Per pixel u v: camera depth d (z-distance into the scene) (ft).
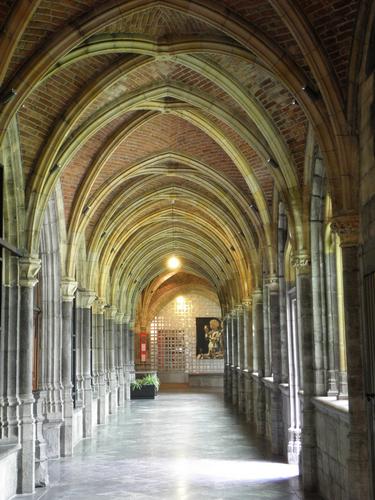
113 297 95.25
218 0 34.65
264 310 64.64
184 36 39.99
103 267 79.97
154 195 75.51
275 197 53.57
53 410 53.57
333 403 36.50
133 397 119.85
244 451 56.44
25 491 41.42
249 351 80.38
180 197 76.74
